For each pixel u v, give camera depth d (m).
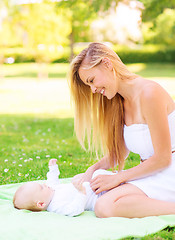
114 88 3.17
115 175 3.15
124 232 2.63
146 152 3.22
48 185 3.50
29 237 2.53
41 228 2.66
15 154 5.96
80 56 3.21
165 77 22.62
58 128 8.83
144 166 3.06
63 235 2.56
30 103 14.25
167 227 2.81
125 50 33.34
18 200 3.13
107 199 2.97
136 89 3.15
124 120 3.41
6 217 2.88
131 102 3.21
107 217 2.95
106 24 31.61
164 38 33.44
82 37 30.53
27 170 4.82
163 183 3.04
